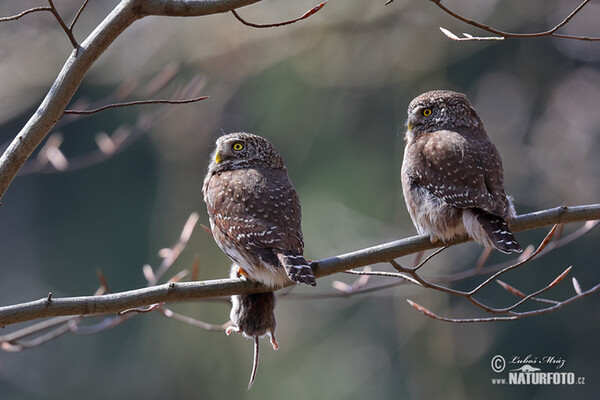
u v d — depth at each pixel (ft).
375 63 51.75
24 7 53.01
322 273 19.45
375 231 50.70
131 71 52.42
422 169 22.18
